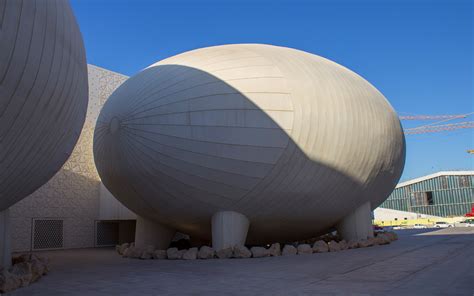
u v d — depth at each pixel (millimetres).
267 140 13906
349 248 17094
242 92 14039
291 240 18625
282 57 15906
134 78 15609
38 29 7449
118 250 19469
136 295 7934
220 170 13727
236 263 12898
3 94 7035
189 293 8023
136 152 13828
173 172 13742
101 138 14969
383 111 18266
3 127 7410
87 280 10016
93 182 25172
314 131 14656
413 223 56031
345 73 18172
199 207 14586
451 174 71750
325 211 16438
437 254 13969
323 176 15109
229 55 15258
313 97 15055
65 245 23172
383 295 7312
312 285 8570
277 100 14273
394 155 18625
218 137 13625
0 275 8773
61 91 8508
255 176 13961
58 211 23062
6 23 6750
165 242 17188
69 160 23969
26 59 7227
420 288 7848
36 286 9180
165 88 14094
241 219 14742
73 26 9078
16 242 21000
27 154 8492
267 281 9266
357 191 16953
